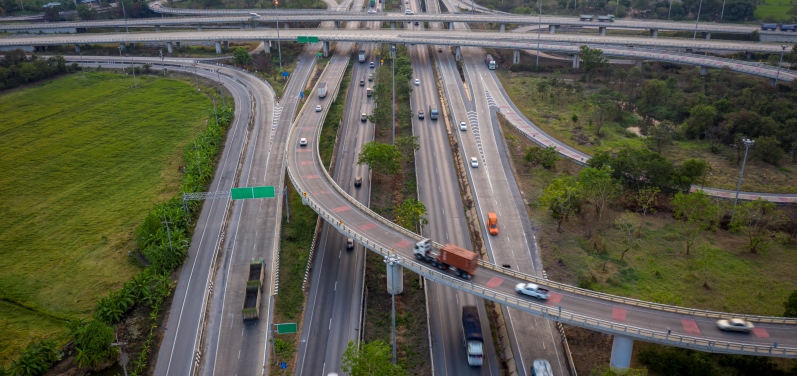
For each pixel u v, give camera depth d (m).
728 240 149.38
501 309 125.94
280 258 146.75
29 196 179.75
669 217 159.50
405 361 114.44
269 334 121.44
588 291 113.00
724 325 102.94
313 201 151.38
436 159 195.25
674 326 103.88
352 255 147.75
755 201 153.62
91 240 157.75
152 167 197.62
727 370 108.31
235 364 114.00
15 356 120.31
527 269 138.25
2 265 147.50
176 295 134.62
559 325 119.75
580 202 161.12
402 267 131.00
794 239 148.62
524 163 188.88
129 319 127.94
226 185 182.88
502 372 110.69
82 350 114.38
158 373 112.50
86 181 188.88
